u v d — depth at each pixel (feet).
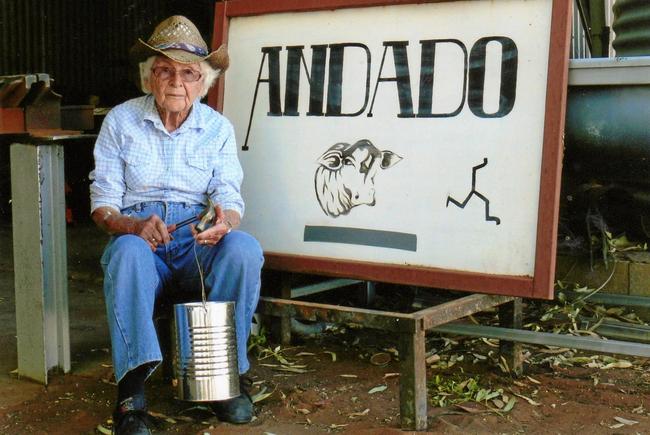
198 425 9.39
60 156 10.62
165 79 9.55
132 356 8.71
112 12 30.58
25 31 29.07
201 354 8.66
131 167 9.82
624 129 11.30
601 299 11.87
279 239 10.98
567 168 12.14
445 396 10.19
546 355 11.80
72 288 16.53
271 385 10.64
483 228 9.52
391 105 10.19
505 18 9.46
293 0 10.91
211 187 10.12
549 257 9.02
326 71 10.69
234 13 11.41
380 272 10.10
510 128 9.39
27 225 10.57
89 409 9.93
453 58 9.78
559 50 9.05
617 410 9.75
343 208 10.50
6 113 10.37
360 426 9.25
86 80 30.68
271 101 11.14
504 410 9.70
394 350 12.07
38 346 10.72
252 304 9.51
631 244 12.98
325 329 12.92
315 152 10.75
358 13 10.49
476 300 9.78
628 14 13.56
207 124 10.09
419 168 9.96
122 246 8.81
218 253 9.42
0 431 9.27
